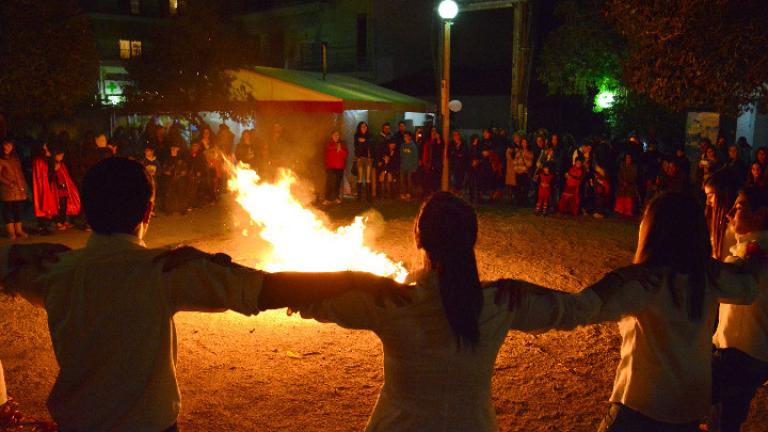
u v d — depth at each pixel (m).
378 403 2.01
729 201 3.93
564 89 20.81
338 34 30.36
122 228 2.05
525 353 5.65
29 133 17.62
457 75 28.38
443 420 1.90
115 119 19.36
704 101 8.44
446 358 1.90
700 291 2.42
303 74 20.23
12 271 2.06
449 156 16.16
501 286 2.02
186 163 13.91
